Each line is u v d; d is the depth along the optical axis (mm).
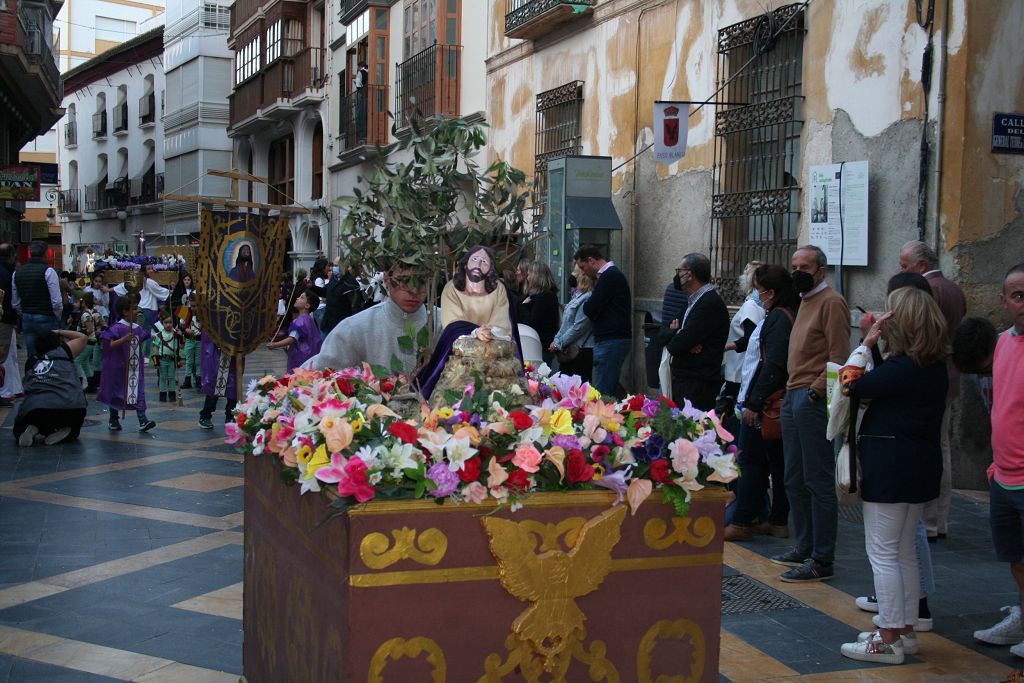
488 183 3744
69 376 9750
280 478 3184
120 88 44125
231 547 6062
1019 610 4605
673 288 8117
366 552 2527
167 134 38438
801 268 5461
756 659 4395
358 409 2900
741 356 7293
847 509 7266
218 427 10969
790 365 5566
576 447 2754
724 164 10281
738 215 9938
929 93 7621
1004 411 4359
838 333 5363
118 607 4977
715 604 2959
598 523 2750
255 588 3615
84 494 7469
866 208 8188
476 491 2600
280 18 26500
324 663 2740
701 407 6652
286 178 29438
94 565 5668
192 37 35219
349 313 11867
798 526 5750
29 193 20500
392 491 2562
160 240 39719
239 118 30516
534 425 2779
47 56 21844
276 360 19078
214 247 10062
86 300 14383
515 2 14680
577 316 8609
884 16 8070
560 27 13703
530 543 2691
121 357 10516
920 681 4191
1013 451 4324
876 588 4426
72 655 4336
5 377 12531
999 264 7574
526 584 2668
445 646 2621
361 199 3639
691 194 10875
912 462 4301
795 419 5512
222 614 4887
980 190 7480
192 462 8820
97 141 46625
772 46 9398
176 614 4883
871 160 8219
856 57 8391
